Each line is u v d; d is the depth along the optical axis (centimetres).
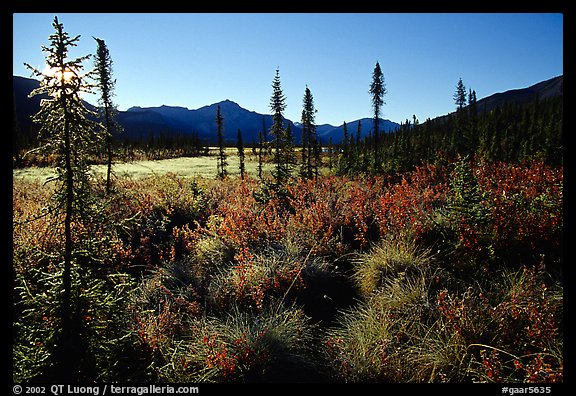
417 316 456
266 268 616
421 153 2388
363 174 2103
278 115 2434
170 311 532
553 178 800
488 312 423
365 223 775
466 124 3152
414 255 622
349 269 658
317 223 773
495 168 1242
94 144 364
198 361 416
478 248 560
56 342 348
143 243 823
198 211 1101
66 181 354
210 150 10412
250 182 2092
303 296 575
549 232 546
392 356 396
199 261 725
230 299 547
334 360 411
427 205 793
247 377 397
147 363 418
